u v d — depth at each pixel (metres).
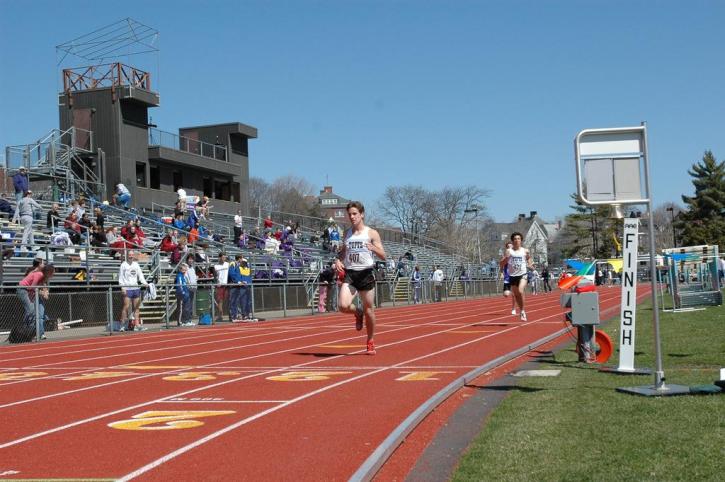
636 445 5.37
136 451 5.89
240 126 50.81
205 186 48.09
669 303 25.58
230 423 6.89
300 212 101.75
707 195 90.94
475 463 5.20
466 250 89.44
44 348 16.36
